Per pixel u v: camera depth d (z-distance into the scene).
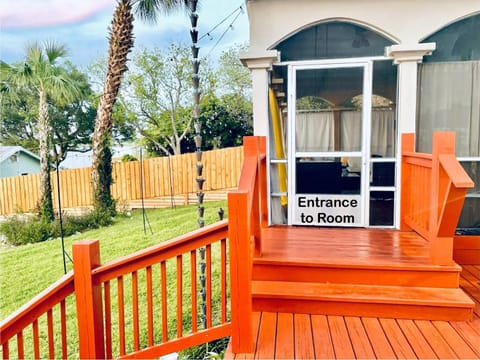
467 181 2.41
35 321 2.12
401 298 2.57
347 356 2.14
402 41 3.77
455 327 2.45
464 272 3.48
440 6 3.69
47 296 2.12
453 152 2.67
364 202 4.09
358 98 4.00
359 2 3.80
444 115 3.85
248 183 2.43
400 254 3.04
